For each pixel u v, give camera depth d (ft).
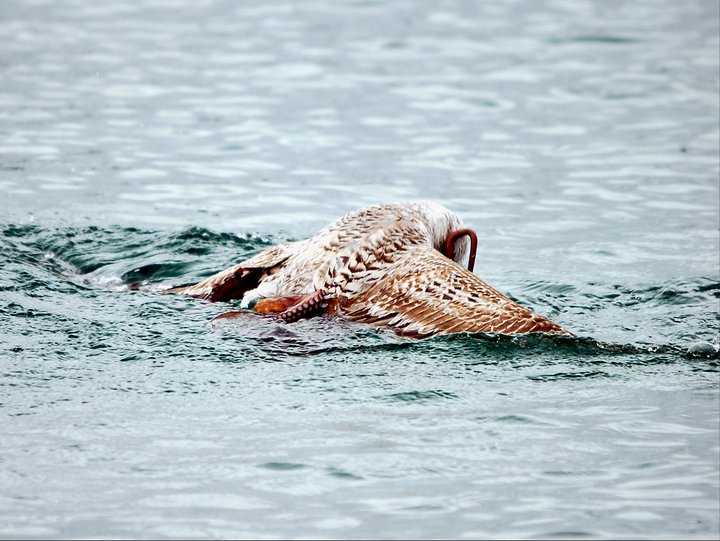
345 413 57.93
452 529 46.37
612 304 85.35
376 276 75.05
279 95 162.20
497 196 120.37
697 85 164.76
